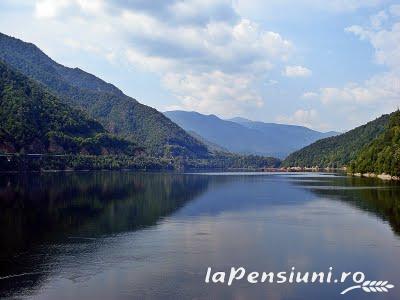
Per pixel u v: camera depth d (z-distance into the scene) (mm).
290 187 155375
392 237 59594
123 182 181125
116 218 76500
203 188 151375
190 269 44156
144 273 42688
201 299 36188
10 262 46531
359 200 105375
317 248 53250
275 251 51688
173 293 37438
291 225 69438
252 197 116312
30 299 35875
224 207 93562
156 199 109750
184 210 88062
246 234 61812
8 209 85938
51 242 56094
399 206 92750
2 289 38156
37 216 77625
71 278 41125
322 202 102375
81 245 54406
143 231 64000
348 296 37281
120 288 38438
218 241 57031
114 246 53969
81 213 82062
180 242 56344
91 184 162875
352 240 57719
